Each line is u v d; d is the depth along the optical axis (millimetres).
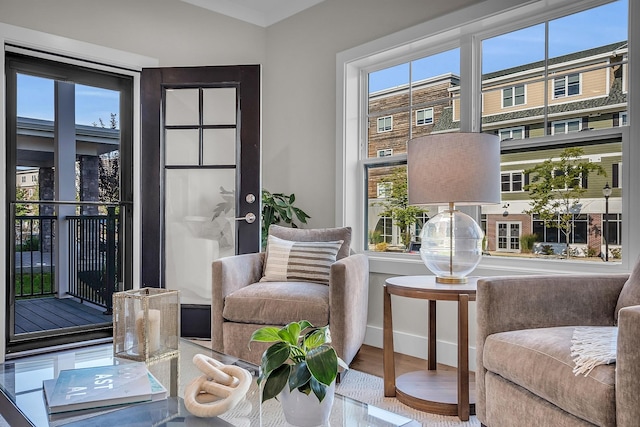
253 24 3834
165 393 1327
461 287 2029
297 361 1149
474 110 2787
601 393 1162
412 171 2191
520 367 1434
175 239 3383
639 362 1087
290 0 3643
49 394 1300
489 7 2594
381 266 3076
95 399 1244
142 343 1624
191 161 3359
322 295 2346
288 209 3582
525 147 2588
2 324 2793
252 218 3273
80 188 3289
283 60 3762
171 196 3381
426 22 2883
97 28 3152
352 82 3379
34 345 3059
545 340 1445
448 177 2051
